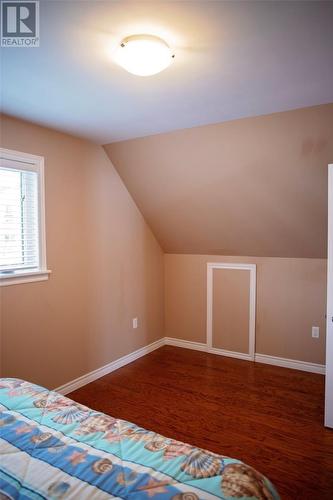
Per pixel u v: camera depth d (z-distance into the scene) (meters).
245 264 3.48
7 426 1.19
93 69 1.59
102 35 1.31
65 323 2.70
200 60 1.51
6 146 2.23
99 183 3.02
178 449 1.08
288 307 3.28
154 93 1.89
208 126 2.46
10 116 2.25
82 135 2.72
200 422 2.32
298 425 2.27
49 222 2.54
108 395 2.72
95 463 0.99
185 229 3.52
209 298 3.74
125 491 0.88
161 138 2.70
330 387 2.20
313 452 1.98
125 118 2.31
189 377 3.09
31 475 0.95
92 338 2.99
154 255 3.84
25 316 2.38
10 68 1.58
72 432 1.16
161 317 4.00
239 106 2.10
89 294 2.94
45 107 2.09
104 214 3.08
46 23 1.23
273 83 1.77
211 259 3.70
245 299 3.51
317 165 2.39
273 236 3.11
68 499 0.86
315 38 1.35
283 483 1.73
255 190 2.76
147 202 3.40
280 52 1.46
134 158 2.99
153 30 1.29
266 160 2.49
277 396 2.70
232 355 3.63
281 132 2.29
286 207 2.78
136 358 3.58
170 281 4.00
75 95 1.91
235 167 2.64
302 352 3.24
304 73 1.66
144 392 2.78
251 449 2.01
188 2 1.12
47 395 1.44
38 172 2.45
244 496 0.87
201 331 3.83
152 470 0.96
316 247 3.02
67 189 2.69
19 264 2.36
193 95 1.92
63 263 2.67
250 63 1.55
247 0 1.11
